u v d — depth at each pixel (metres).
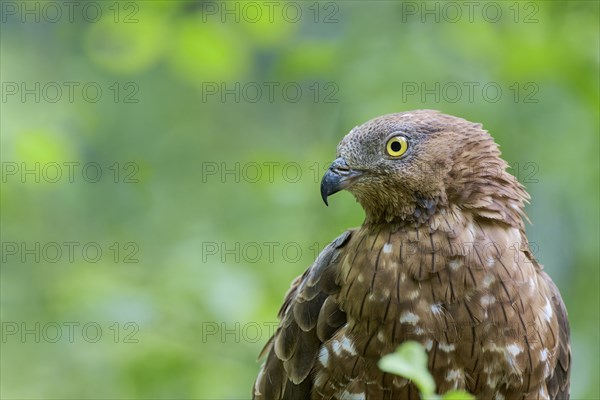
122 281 14.79
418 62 14.55
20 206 16.97
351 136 9.72
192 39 14.94
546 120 14.11
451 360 9.24
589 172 13.91
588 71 13.66
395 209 9.48
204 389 13.74
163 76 18.69
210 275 14.16
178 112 18.45
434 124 9.53
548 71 13.79
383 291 9.27
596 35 13.88
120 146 18.17
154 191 17.34
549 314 9.54
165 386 13.96
